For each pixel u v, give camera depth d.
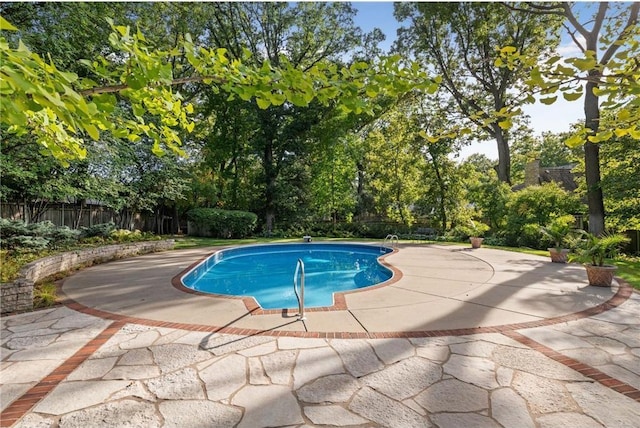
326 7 21.11
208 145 22.53
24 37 7.91
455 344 3.76
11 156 8.41
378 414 2.51
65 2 8.62
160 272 8.27
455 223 19.59
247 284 8.90
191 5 18.47
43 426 2.39
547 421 2.42
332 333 4.09
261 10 20.83
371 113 1.76
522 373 3.10
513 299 5.66
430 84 1.68
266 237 20.86
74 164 10.79
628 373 3.10
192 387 2.88
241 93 1.63
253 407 2.60
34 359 3.41
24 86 0.90
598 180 13.20
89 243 10.73
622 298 5.71
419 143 19.78
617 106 1.59
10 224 8.34
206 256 11.38
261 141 21.67
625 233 13.93
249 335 4.03
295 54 22.02
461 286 6.66
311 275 10.12
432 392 2.79
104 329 4.26
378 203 22.50
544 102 1.53
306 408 2.59
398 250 12.96
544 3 16.03
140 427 2.37
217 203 23.50
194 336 4.00
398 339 3.90
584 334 4.07
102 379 3.01
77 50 9.08
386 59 1.66
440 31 20.91
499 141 21.75
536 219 14.66
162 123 2.09
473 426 2.37
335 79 1.67
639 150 11.97
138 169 15.63
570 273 8.02
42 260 7.17
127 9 12.96
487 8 18.14
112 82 1.64
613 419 2.44
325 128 21.92
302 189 23.70
